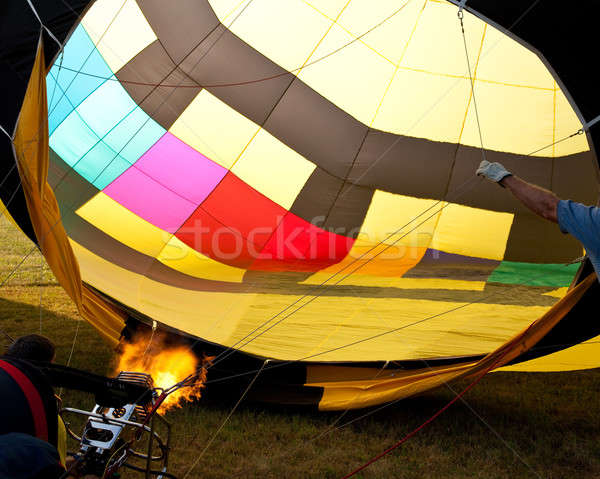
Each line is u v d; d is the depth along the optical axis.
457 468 3.48
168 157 6.96
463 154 7.60
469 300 6.04
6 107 3.57
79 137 6.62
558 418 4.33
